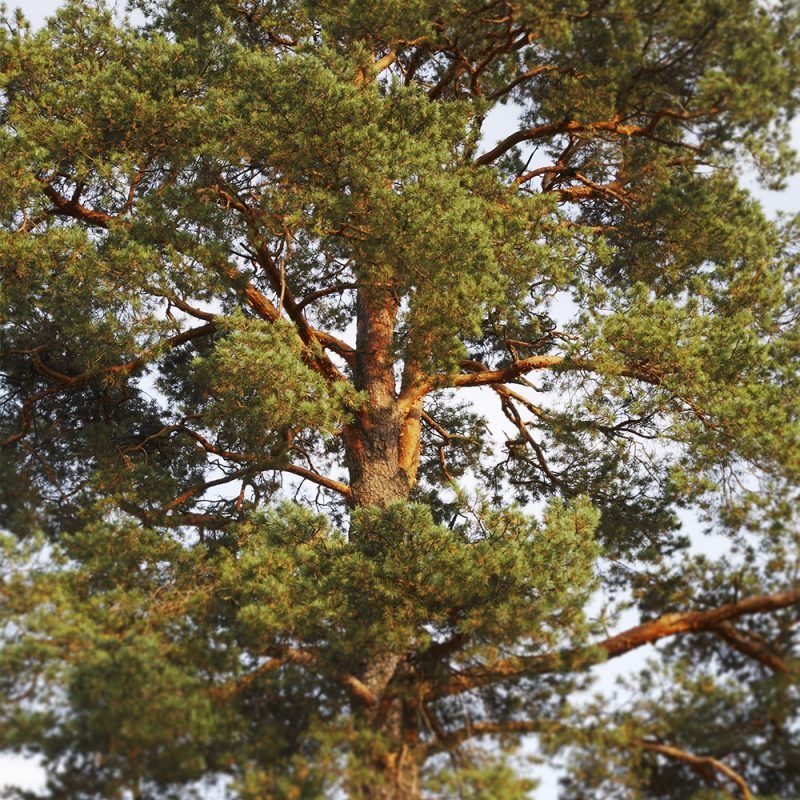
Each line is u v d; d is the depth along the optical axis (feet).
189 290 185.47
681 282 221.46
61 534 181.78
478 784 132.36
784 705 141.38
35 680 142.82
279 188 194.39
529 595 163.22
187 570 175.11
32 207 196.44
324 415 177.78
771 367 201.57
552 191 229.86
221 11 231.09
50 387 220.84
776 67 176.86
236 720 147.02
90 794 138.72
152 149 205.36
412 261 182.60
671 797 144.15
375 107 194.39
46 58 211.41
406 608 161.27
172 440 227.81
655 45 183.73
